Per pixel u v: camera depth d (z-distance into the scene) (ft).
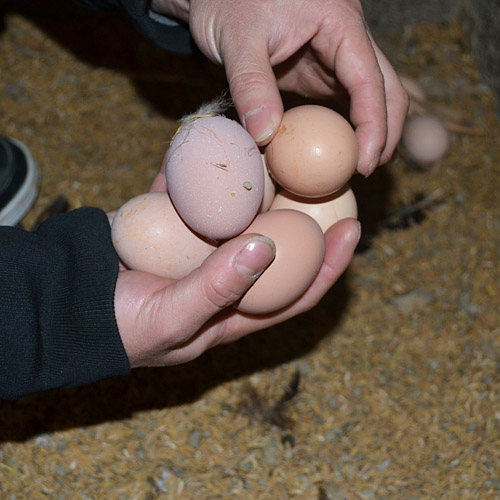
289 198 1.89
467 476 2.20
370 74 1.88
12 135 2.87
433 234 2.68
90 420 2.28
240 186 1.73
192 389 2.34
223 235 1.76
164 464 2.22
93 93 3.06
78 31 3.26
